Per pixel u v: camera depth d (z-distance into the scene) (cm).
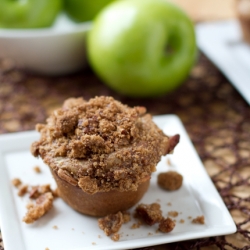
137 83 44
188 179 37
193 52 45
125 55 43
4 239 33
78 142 34
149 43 43
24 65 48
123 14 43
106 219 34
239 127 43
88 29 46
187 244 34
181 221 34
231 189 38
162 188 37
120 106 36
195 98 47
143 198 36
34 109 45
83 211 35
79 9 49
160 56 44
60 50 46
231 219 34
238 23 51
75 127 35
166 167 38
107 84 46
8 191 36
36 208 34
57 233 34
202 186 36
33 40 45
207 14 58
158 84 45
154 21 42
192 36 44
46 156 34
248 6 49
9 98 46
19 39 45
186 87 48
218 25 54
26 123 43
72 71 49
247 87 45
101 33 44
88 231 34
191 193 36
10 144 39
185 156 38
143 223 34
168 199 36
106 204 34
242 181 38
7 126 43
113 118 35
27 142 39
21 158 38
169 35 44
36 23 46
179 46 44
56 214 35
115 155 33
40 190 36
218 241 34
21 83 48
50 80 48
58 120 35
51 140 35
